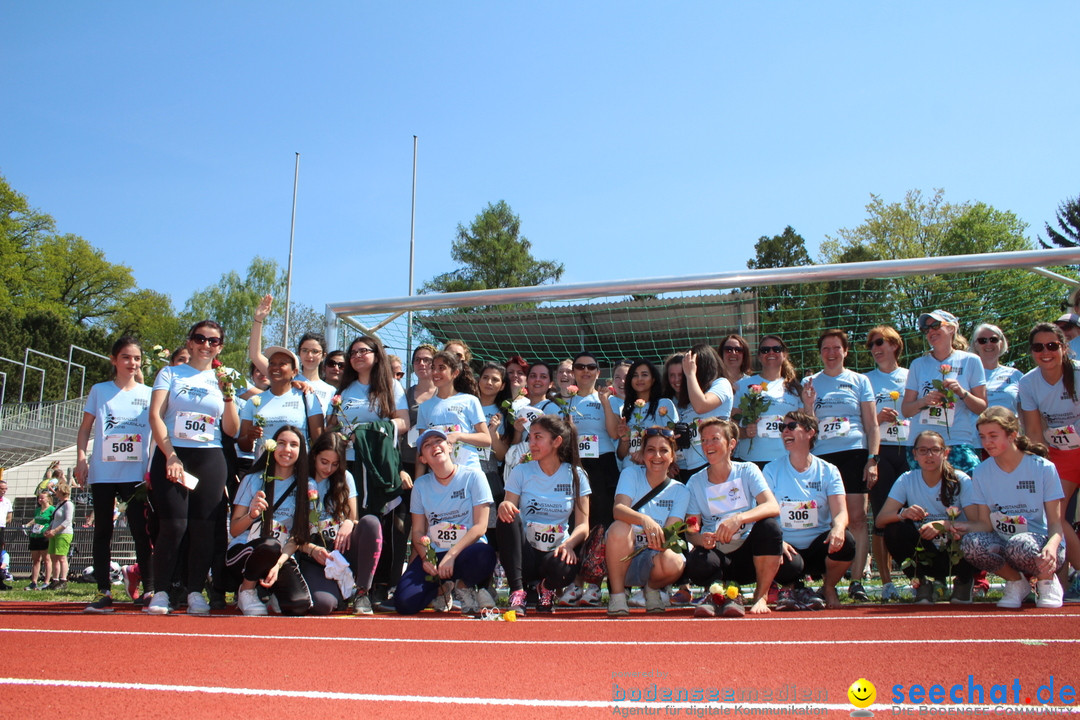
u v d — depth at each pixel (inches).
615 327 462.0
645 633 164.7
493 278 1708.9
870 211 1524.4
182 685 110.5
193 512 221.5
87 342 1951.3
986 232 1448.1
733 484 220.7
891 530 233.9
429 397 274.2
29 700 101.0
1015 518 211.9
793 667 121.4
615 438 272.8
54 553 423.8
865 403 258.5
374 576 243.6
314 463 234.5
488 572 222.4
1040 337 236.5
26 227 2005.4
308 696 103.2
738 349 287.6
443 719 91.7
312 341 268.1
